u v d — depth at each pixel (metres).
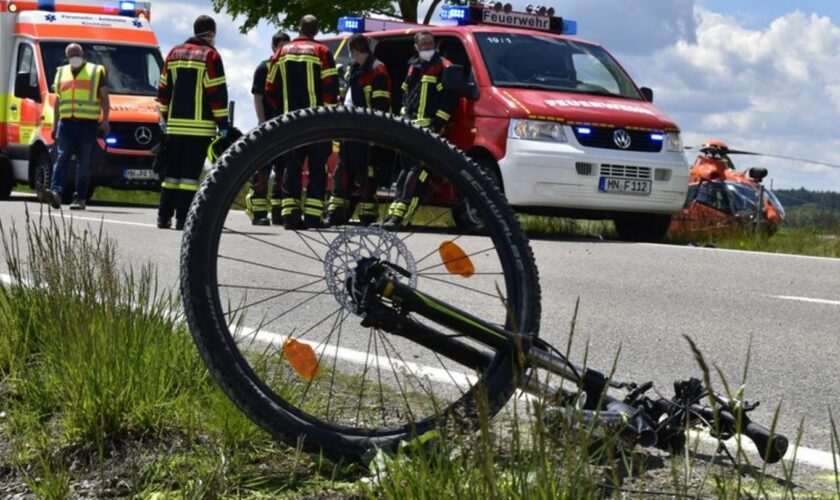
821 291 8.84
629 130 13.32
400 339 6.06
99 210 16.84
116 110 18.58
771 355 6.14
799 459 3.94
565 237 14.24
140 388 3.85
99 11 19.91
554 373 3.61
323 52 13.25
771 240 14.44
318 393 4.16
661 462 3.58
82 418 3.76
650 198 13.36
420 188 4.36
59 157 16.38
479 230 3.72
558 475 2.71
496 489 2.67
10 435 3.82
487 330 3.53
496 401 3.52
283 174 13.80
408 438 3.41
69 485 3.41
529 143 12.97
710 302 8.10
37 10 19.45
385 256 3.55
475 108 13.38
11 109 19.41
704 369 2.30
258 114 14.41
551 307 7.68
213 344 3.34
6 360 4.61
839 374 5.66
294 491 3.29
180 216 12.84
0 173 19.64
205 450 3.61
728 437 3.51
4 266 8.42
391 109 14.63
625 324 7.04
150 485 3.41
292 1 31.62
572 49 14.30
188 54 12.74
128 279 4.93
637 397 3.66
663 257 11.18
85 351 3.90
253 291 7.77
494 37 14.02
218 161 3.42
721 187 15.87
